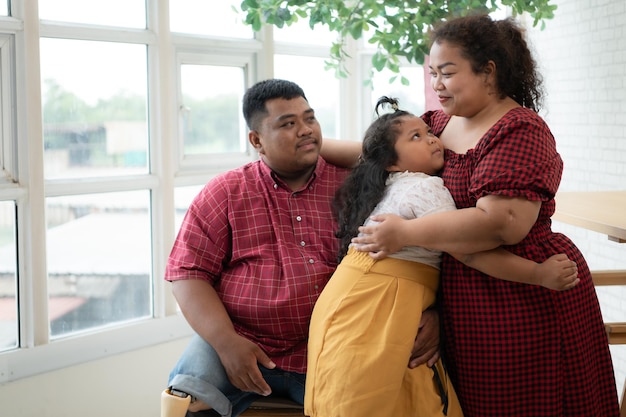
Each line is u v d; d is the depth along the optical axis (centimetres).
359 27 380
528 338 199
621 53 382
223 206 243
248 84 411
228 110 406
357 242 208
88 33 342
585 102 415
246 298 235
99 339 346
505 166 188
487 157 193
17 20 314
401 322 199
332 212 245
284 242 238
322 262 237
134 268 371
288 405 239
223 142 406
